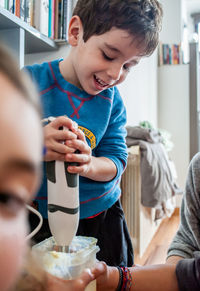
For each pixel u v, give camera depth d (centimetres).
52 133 46
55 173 45
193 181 74
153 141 204
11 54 17
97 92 67
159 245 218
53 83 70
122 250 78
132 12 58
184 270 55
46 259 40
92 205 70
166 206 218
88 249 45
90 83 65
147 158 184
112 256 75
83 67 63
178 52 342
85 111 70
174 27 345
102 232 74
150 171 184
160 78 350
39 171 17
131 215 187
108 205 75
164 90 349
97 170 64
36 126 16
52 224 45
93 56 61
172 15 345
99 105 73
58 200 45
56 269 39
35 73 70
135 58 63
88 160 49
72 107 68
